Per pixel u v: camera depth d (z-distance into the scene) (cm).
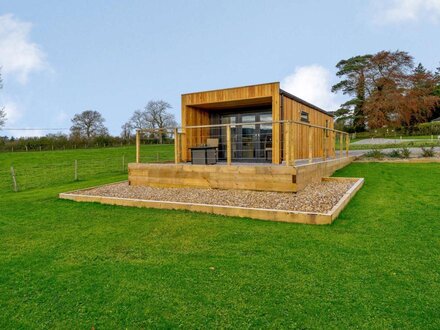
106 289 289
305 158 1094
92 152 2652
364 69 3431
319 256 344
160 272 320
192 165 749
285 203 561
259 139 1057
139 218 534
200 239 416
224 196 643
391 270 306
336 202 548
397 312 238
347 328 222
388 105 2867
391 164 1156
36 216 579
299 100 1020
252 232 437
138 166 826
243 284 289
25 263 356
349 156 1340
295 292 271
